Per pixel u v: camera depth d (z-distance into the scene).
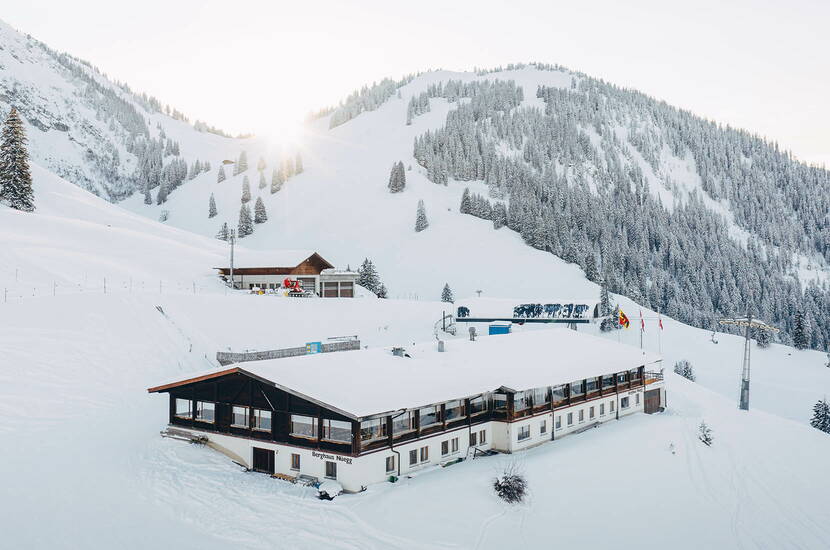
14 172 93.31
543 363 44.06
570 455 37.91
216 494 28.06
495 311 84.38
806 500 36.41
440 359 40.66
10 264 61.91
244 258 97.94
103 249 85.50
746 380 62.88
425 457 32.97
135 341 50.31
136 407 40.50
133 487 27.98
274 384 30.59
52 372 41.28
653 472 37.25
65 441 32.91
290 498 27.89
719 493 35.62
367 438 30.02
